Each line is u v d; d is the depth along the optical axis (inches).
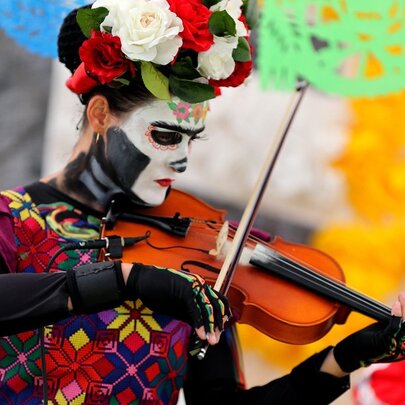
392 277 404.5
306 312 209.2
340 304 213.0
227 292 210.4
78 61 208.7
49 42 222.7
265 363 402.6
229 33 193.8
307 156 408.2
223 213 229.6
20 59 405.1
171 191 230.4
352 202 407.5
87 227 208.2
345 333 393.4
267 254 217.2
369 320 391.2
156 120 202.2
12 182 408.8
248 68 200.7
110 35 191.3
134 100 201.8
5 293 179.2
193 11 192.5
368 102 400.2
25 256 201.8
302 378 216.1
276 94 403.5
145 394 202.7
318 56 252.7
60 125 406.3
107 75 191.6
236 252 209.2
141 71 193.2
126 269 179.6
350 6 249.0
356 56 254.5
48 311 178.9
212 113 407.2
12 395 200.7
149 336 203.5
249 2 205.3
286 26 254.1
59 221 206.7
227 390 220.8
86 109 207.3
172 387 207.2
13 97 408.2
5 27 223.9
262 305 209.2
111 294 178.5
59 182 210.8
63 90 405.1
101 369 201.0
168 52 191.0
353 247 408.2
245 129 407.5
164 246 211.2
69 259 202.7
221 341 223.0
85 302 178.4
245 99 404.5
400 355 204.1
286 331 207.2
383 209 406.0
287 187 409.7
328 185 408.2
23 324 179.5
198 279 178.4
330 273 226.1
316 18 252.1
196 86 196.9
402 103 398.6
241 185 411.2
